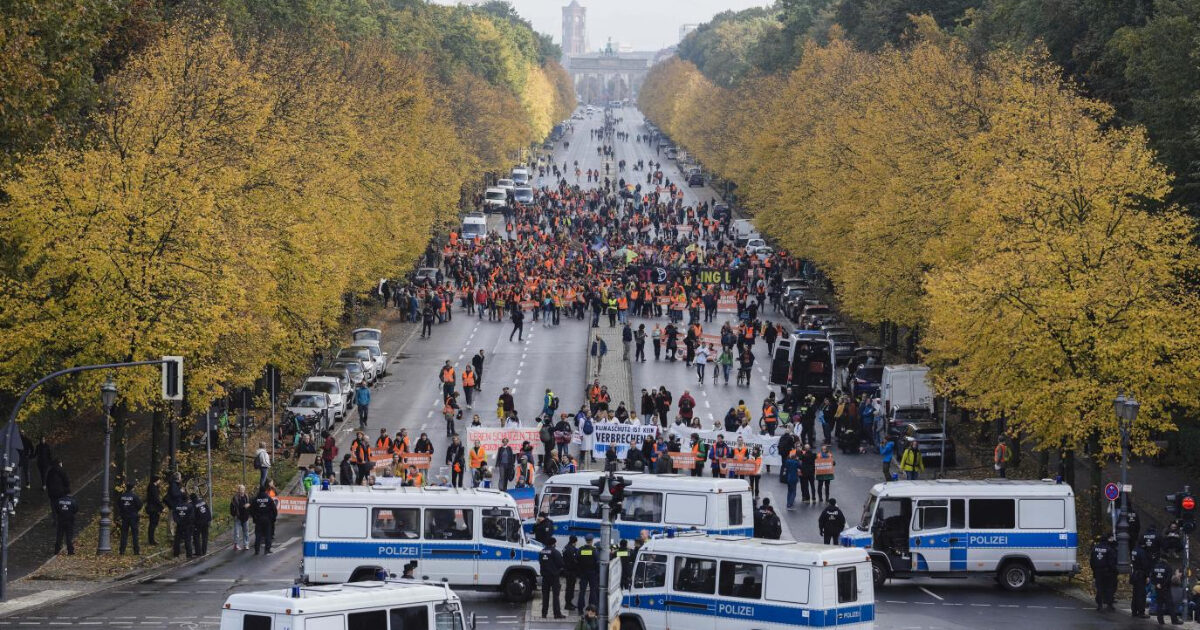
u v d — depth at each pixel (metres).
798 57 185.25
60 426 70.31
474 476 54.41
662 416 69.44
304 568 41.66
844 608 34.88
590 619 31.98
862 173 89.62
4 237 51.53
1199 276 56.53
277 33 100.44
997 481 45.81
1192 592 41.50
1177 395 50.41
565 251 129.88
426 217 114.25
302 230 66.31
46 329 49.91
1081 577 47.75
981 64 85.38
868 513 45.47
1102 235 52.97
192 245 52.50
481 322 109.00
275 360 65.56
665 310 111.12
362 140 89.56
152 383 50.72
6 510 41.62
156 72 65.25
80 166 52.59
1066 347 50.59
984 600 43.81
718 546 36.25
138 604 40.25
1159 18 68.88
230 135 64.62
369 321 107.00
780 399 79.38
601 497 33.34
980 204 62.12
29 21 47.78
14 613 38.94
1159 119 67.00
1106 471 63.34
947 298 52.78
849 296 81.44
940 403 70.31
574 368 89.12
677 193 193.88
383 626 30.05
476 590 42.94
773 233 123.38
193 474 58.81
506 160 199.75
